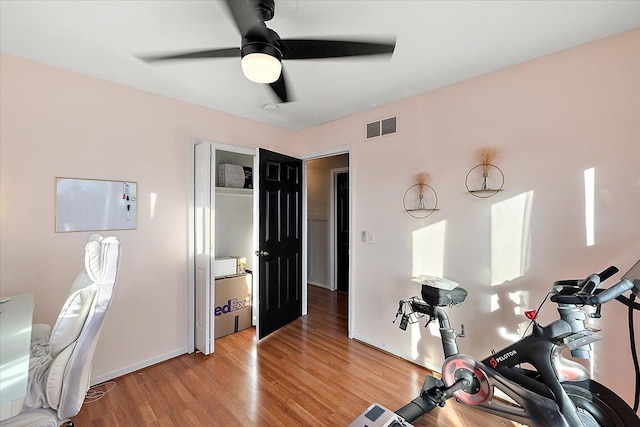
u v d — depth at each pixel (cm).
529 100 196
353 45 139
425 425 179
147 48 182
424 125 250
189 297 275
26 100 195
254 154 319
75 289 153
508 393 163
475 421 183
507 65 203
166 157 260
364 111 295
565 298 141
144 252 247
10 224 189
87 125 219
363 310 296
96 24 158
